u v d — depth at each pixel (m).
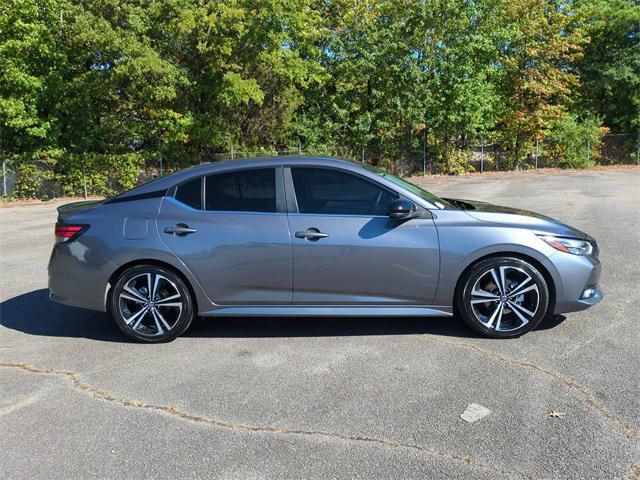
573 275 4.39
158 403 3.58
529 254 4.36
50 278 4.79
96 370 4.12
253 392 3.69
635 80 25.14
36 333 4.98
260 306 4.58
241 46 19.77
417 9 21.97
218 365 4.16
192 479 2.76
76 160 19.31
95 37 17.06
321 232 4.44
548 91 23.64
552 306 4.47
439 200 4.82
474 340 4.49
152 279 4.61
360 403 3.49
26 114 17.92
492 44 22.27
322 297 4.52
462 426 3.18
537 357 4.11
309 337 4.70
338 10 23.34
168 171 21.17
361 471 2.78
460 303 4.50
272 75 21.31
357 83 23.27
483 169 25.31
